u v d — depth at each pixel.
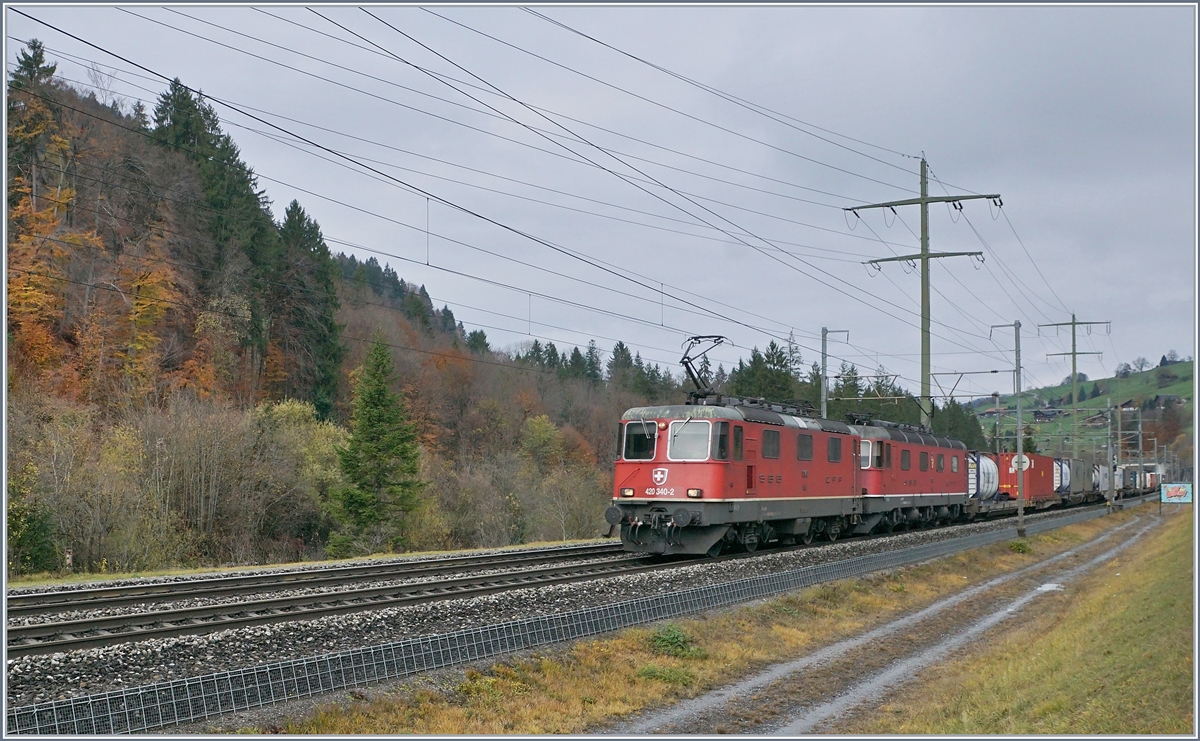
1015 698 12.88
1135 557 35.50
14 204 42.56
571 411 89.56
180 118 58.97
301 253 63.03
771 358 82.31
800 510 28.56
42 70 45.94
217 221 56.44
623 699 13.08
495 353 103.50
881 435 35.34
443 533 51.91
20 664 10.48
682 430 24.50
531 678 12.99
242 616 14.84
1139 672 11.87
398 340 77.19
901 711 13.30
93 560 32.81
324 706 10.73
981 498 51.16
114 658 11.05
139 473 37.69
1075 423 75.56
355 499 45.22
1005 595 26.30
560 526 58.06
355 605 15.59
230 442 41.84
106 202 49.03
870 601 22.44
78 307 45.91
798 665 16.03
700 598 18.38
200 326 51.44
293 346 61.28
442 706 11.45
